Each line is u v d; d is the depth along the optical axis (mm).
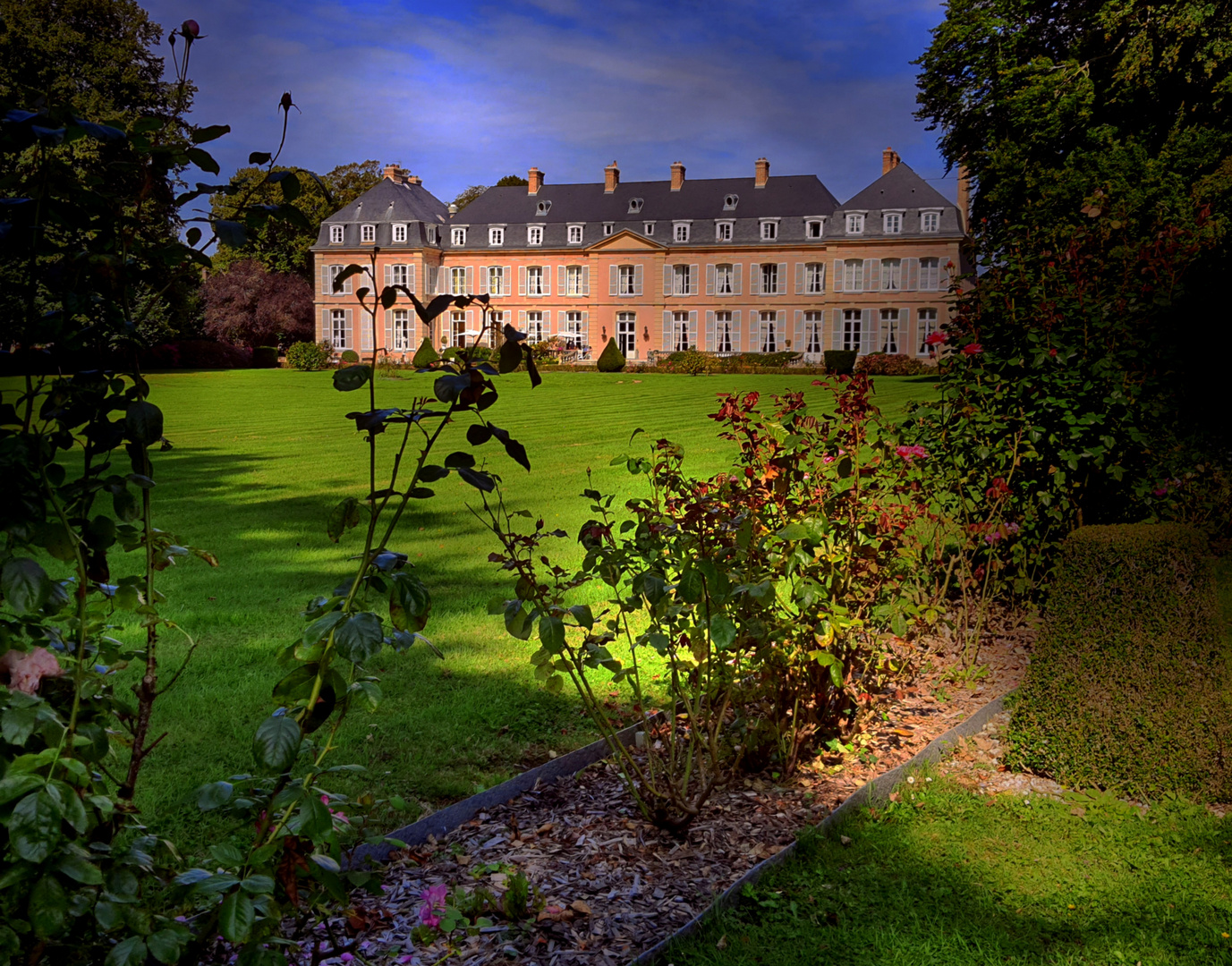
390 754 4090
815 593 3605
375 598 6543
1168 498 5715
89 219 1936
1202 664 3734
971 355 6117
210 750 4051
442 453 16188
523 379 39062
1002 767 4004
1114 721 3750
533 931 2736
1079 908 2912
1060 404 5719
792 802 3604
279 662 2129
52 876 1561
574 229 54281
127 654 2156
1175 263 6035
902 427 6309
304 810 1834
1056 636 3984
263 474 13734
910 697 4758
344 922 2723
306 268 59156
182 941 1704
